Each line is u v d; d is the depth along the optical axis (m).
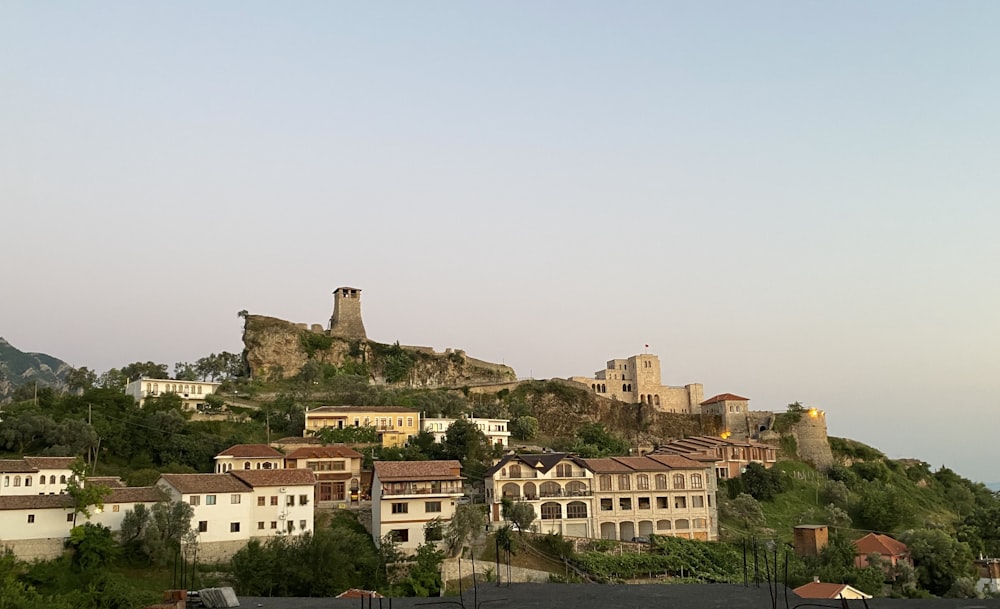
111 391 173.00
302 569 95.06
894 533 157.12
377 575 102.38
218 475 116.75
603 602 28.56
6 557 85.75
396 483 116.31
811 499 177.12
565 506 134.75
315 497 139.00
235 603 31.77
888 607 25.89
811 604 27.28
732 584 33.91
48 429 144.38
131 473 137.50
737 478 174.62
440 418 188.62
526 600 29.50
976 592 114.94
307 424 175.75
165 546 101.12
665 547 122.69
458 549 109.00
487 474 137.38
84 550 95.94
